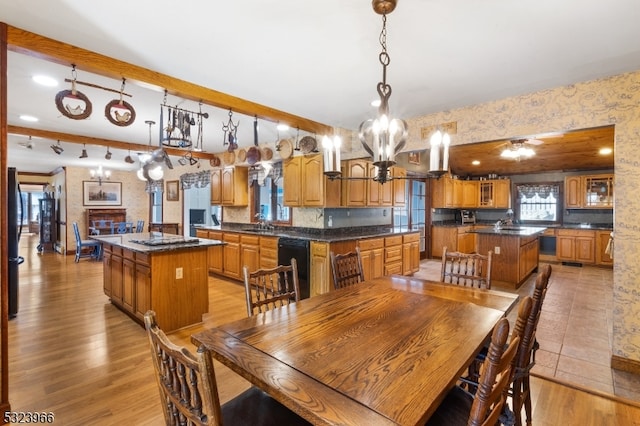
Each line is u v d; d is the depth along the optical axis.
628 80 2.46
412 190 6.94
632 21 1.79
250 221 5.98
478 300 1.91
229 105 3.05
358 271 2.57
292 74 2.58
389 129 1.61
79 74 2.62
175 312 3.23
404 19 1.79
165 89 2.63
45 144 5.38
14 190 3.56
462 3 1.65
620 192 2.48
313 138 4.44
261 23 1.86
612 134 4.78
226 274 5.37
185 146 3.42
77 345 2.84
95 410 1.97
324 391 0.99
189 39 2.05
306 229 4.93
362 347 1.29
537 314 1.52
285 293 2.09
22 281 5.12
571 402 2.07
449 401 1.35
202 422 0.88
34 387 2.20
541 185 7.47
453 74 2.53
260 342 1.34
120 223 8.26
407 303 1.85
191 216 7.96
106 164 7.82
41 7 1.72
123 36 2.02
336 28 1.91
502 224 7.15
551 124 2.81
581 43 2.04
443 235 7.23
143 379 2.31
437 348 1.27
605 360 2.61
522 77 2.58
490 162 6.97
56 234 8.41
